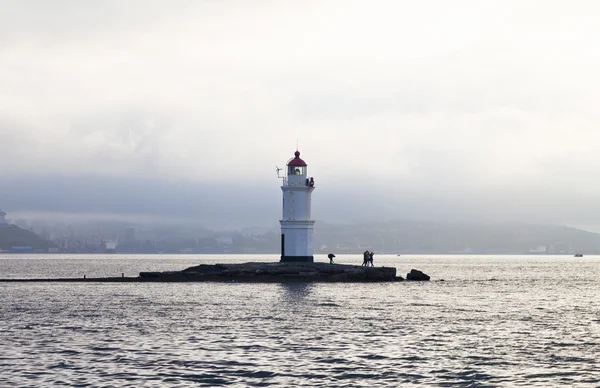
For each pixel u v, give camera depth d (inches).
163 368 1743.4
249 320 2647.6
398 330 2412.6
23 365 1764.3
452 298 3814.0
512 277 7003.0
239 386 1576.0
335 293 3912.4
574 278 6840.6
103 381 1609.3
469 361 1860.2
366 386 1587.1
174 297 3629.4
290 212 4726.9
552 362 1856.5
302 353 1946.4
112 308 3073.3
